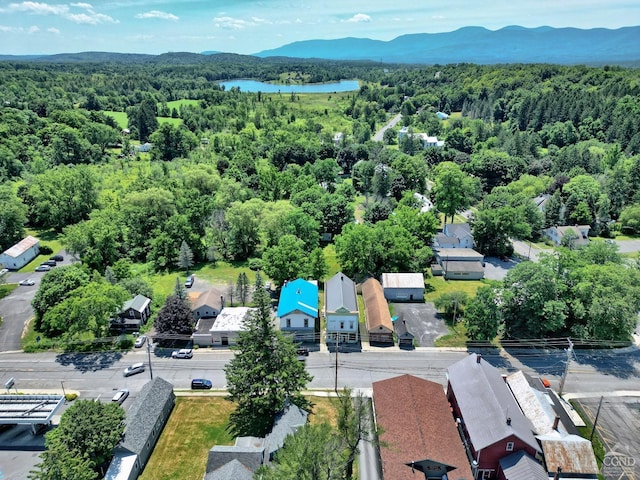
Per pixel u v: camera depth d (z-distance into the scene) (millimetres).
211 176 127562
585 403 54938
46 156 153000
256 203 100938
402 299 80688
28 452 47750
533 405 50031
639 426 51438
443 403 50656
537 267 65562
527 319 65312
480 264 90562
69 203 113688
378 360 63344
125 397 55750
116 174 140750
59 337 68625
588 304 65562
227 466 41906
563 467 43250
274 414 51000
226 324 67750
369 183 146125
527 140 177625
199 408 54312
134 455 44500
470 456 45781
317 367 61844
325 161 155000
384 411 48594
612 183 127750
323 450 37688
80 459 40094
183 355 63844
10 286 86312
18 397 51906
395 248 86688
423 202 124562
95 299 63156
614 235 117938
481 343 67250
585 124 191125
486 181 150125
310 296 73062
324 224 110625
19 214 103625
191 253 92438
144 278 89125
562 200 126125
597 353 65000
